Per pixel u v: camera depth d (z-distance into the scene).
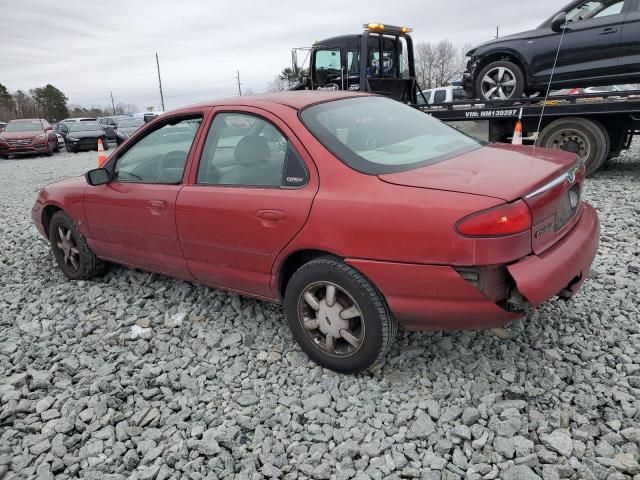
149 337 3.85
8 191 11.49
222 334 3.80
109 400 3.10
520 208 2.57
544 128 8.30
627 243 5.04
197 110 3.82
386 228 2.76
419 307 2.79
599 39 7.48
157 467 2.58
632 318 3.58
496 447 2.53
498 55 8.48
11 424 3.04
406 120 3.69
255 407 2.98
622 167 9.13
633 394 2.83
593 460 2.41
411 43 11.99
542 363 3.15
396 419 2.78
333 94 3.75
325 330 3.14
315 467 2.53
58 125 27.55
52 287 5.00
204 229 3.60
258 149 3.36
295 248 3.13
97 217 4.46
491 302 2.66
